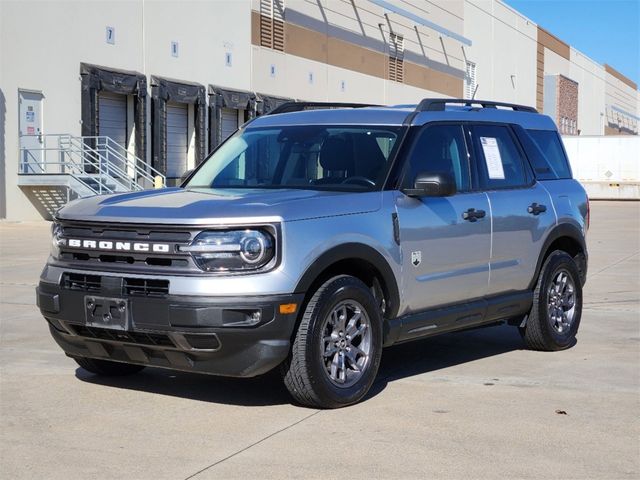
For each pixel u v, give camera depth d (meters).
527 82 61.09
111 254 5.69
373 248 5.99
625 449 5.03
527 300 7.54
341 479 4.51
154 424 5.48
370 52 40.34
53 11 24.09
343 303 5.79
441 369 7.08
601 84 82.62
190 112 29.66
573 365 7.24
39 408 5.84
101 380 6.63
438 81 47.25
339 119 6.87
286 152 6.76
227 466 4.70
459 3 49.62
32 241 18.58
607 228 24.16
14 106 23.23
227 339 5.36
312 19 35.91
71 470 4.64
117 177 26.42
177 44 28.61
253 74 32.41
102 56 25.75
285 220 5.51
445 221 6.61
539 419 5.61
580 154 46.75
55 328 6.08
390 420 5.57
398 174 6.38
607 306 10.44
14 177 23.50
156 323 5.43
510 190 7.39
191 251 5.42
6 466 4.70
